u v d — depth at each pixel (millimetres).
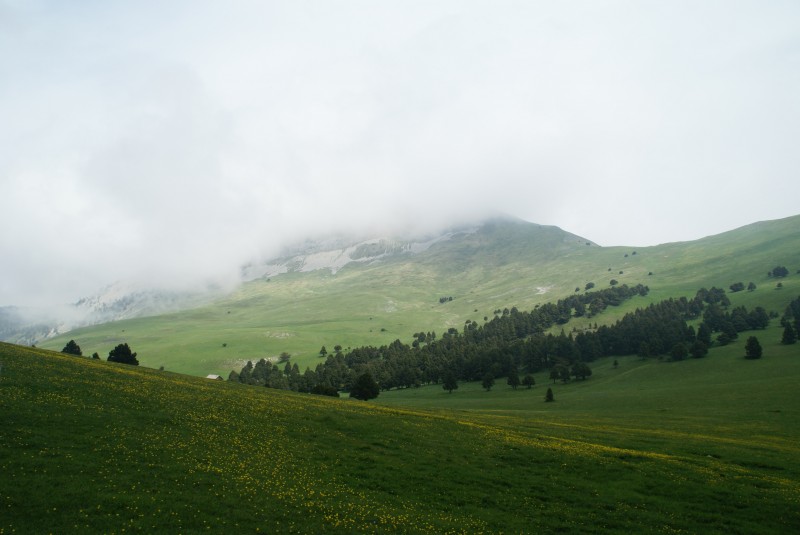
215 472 34875
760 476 43438
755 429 74250
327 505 31641
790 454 53781
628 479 41344
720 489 38594
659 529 31484
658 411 100812
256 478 34875
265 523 27984
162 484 31172
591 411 108812
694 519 33219
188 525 26312
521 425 71312
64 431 37875
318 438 48750
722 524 32219
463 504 34594
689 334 187750
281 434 48344
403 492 35969
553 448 51312
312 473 37969
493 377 179625
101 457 34000
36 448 33438
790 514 33875
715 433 70688
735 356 161750
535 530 30781
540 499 36469
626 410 106562
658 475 42344
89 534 23766
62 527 24047
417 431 55531
